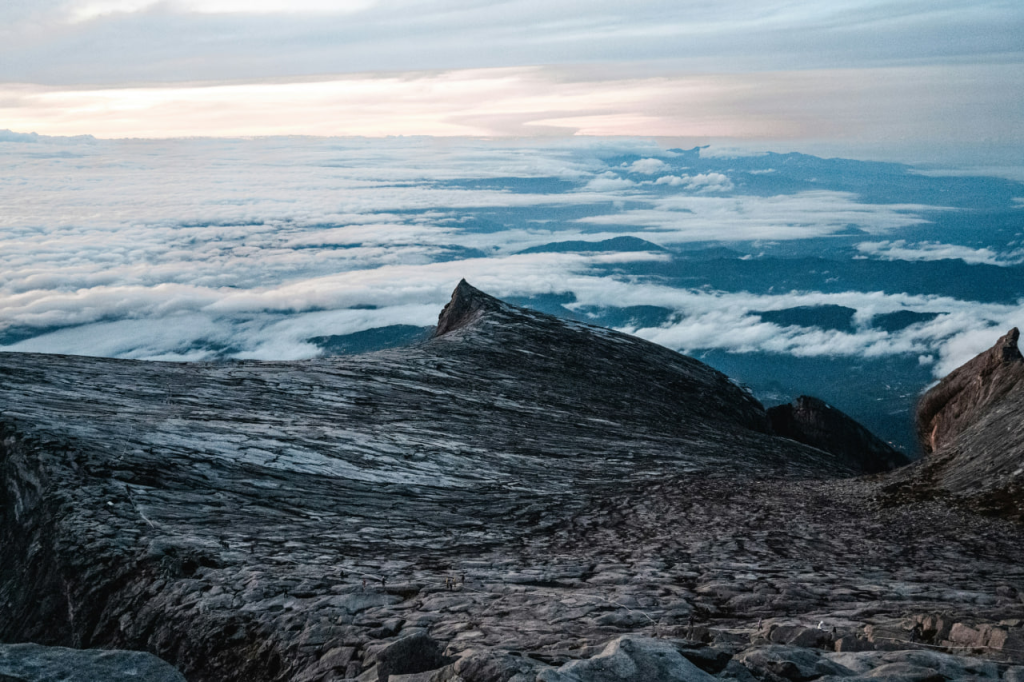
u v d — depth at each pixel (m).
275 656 7.74
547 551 13.21
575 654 5.33
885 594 10.12
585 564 12.02
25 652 3.88
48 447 15.34
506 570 11.40
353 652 7.27
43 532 12.34
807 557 13.07
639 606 9.14
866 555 13.30
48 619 10.60
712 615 8.97
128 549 11.21
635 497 19.69
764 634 6.68
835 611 9.07
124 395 21.33
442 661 5.52
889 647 6.17
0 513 14.07
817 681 4.52
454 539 13.96
